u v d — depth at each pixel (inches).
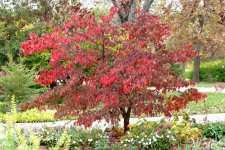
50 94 377.4
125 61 354.3
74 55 372.8
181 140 391.5
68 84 366.0
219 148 355.9
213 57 1584.6
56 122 550.6
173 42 1089.4
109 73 344.8
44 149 382.0
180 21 1038.4
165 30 383.2
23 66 687.7
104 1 893.8
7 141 209.8
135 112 382.0
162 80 369.4
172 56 376.2
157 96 385.1
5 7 926.4
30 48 370.3
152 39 378.6
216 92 940.6
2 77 643.5
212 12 993.5
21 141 217.9
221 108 677.3
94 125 496.7
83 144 390.9
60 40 370.6
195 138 398.3
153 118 575.2
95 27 368.2
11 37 898.1
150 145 382.0
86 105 364.2
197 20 1106.7
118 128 433.7
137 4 783.7
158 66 368.5
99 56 378.3
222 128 410.3
